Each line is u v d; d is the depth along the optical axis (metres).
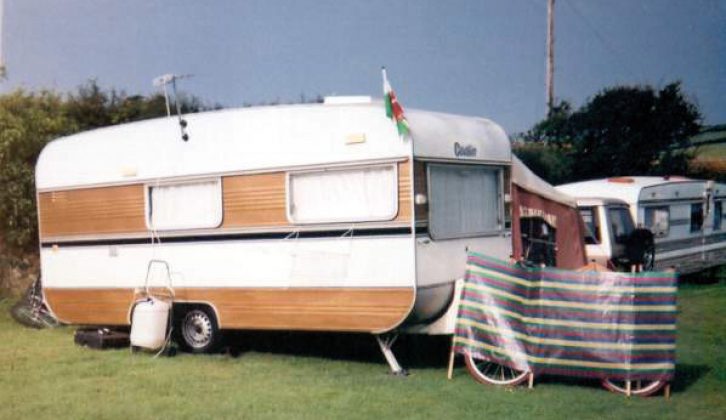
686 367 8.41
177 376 8.50
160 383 8.18
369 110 8.29
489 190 9.31
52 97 16.98
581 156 21.73
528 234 9.90
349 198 8.39
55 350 10.16
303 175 8.68
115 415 7.03
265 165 8.92
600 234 12.38
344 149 8.39
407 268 8.00
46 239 11.06
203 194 9.49
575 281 7.41
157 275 9.90
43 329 11.88
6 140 14.45
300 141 8.69
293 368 8.80
